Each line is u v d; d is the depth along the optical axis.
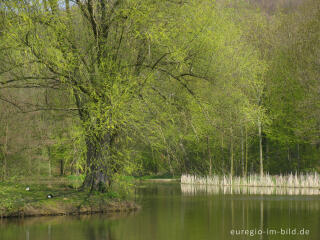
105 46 20.23
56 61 18.52
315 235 16.09
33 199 20.81
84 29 20.83
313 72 43.00
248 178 44.25
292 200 27.98
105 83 19.14
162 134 20.92
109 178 21.64
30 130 37.34
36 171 40.59
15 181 31.33
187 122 23.44
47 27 18.73
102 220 19.08
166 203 26.86
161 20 20.66
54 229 16.67
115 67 20.42
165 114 21.75
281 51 47.97
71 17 19.88
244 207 24.36
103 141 20.92
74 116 21.78
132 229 17.09
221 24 25.17
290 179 40.31
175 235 15.90
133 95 19.61
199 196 31.58
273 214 21.50
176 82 23.22
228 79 24.86
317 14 46.25
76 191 23.45
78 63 19.73
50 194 21.56
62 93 22.06
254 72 35.44
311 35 45.91
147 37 19.72
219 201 27.86
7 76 21.69
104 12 20.56
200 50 21.95
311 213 21.72
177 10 21.45
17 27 17.92
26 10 17.88
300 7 49.66
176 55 20.88
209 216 20.95
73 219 19.11
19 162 38.59
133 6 19.55
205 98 23.27
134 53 22.00
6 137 37.53
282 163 51.59
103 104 18.91
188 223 18.80
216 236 15.85
